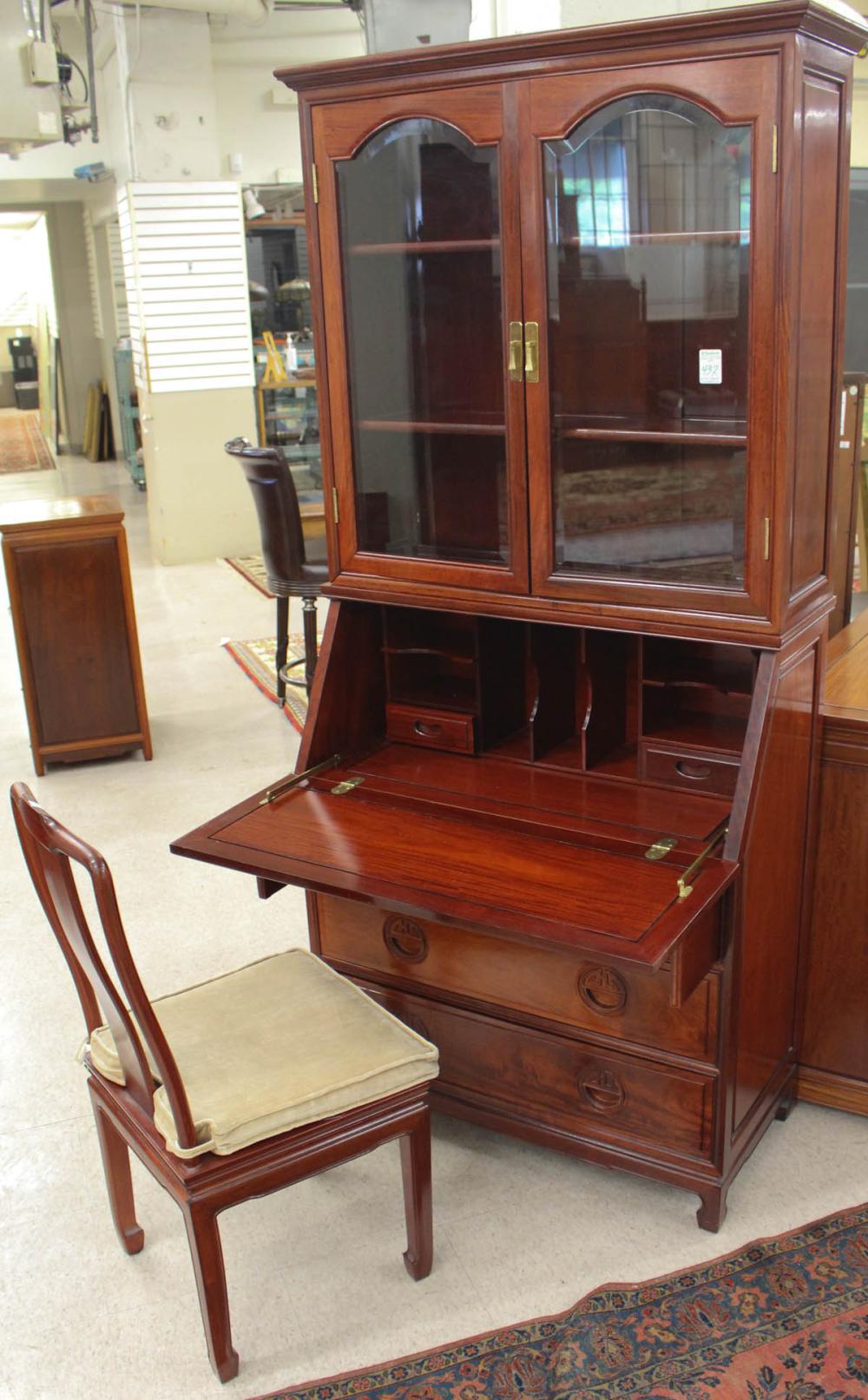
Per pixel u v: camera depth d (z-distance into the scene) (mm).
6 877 3740
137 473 10414
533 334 2105
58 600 4359
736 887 2066
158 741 4801
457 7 2699
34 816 1831
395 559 2406
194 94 6996
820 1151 2443
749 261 1893
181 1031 2090
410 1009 2461
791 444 1952
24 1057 2855
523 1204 2344
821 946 2459
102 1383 1997
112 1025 1925
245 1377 1986
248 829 2354
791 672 2143
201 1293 1925
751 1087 2289
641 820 2266
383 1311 2107
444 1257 2221
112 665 4477
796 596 2096
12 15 5324
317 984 2232
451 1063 2445
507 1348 2008
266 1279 2195
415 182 2172
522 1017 2322
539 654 2449
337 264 2289
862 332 6430
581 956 1884
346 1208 2373
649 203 1958
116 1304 2160
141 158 6984
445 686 2756
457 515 2314
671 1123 2213
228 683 5453
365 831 2318
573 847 2191
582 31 1914
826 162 1954
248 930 3367
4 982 3166
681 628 2104
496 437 2219
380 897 2082
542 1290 2131
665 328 2004
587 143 1984
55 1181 2465
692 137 1899
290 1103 1901
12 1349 2072
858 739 2291
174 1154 1870
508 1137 2543
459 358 2230
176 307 7242
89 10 6305
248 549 7887
